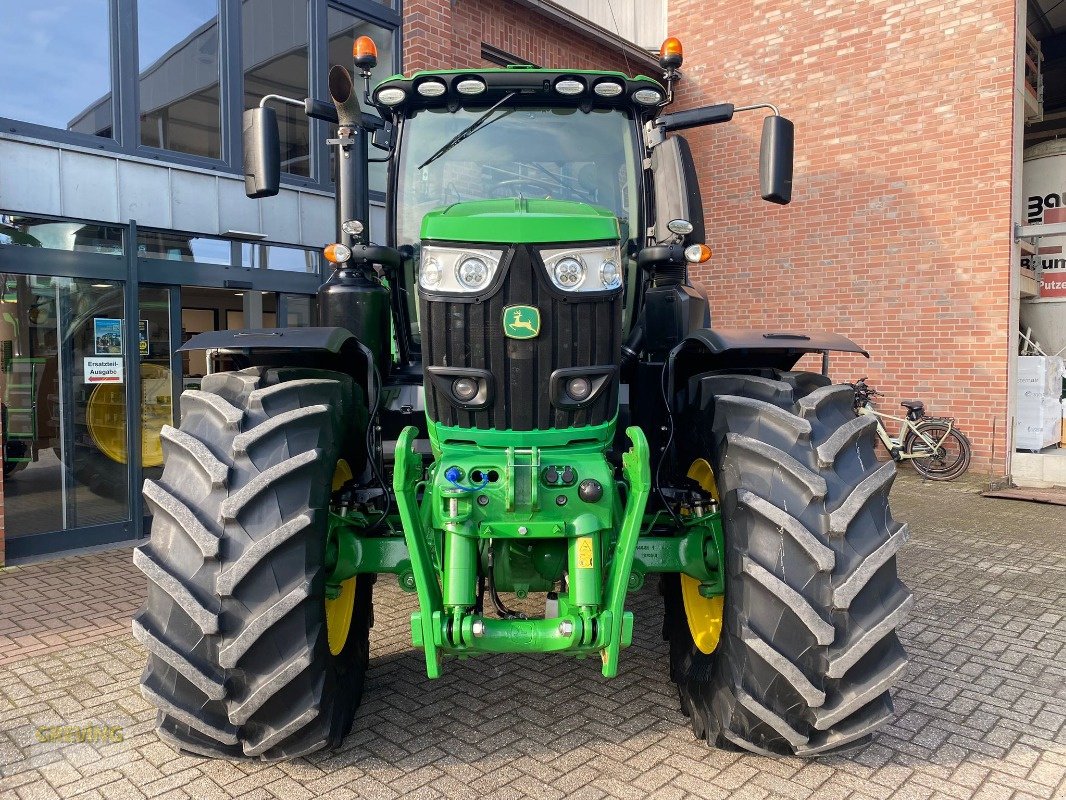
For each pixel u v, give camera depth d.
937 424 8.62
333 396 2.82
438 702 3.34
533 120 3.52
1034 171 9.70
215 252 6.46
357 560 2.89
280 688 2.42
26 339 5.53
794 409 2.72
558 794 2.63
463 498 2.52
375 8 7.61
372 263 3.44
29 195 5.39
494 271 2.53
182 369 6.33
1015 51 8.27
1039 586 4.95
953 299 8.70
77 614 4.47
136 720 3.20
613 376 2.64
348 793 2.64
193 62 6.36
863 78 9.16
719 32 10.17
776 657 2.45
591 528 2.54
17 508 5.53
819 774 2.77
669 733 3.06
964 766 2.84
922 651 3.93
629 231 3.54
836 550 2.48
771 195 3.16
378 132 3.61
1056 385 9.10
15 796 2.66
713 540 2.94
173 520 2.50
